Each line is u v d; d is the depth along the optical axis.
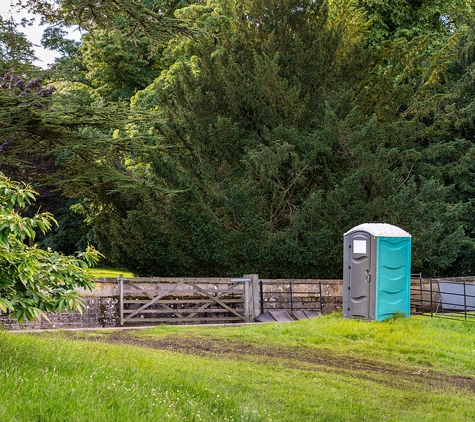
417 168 27.44
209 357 11.50
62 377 7.12
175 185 21.80
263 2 26.81
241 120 25.30
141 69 39.06
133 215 21.48
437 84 30.45
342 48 29.00
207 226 21.20
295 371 10.72
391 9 35.81
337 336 14.45
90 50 37.06
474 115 29.69
